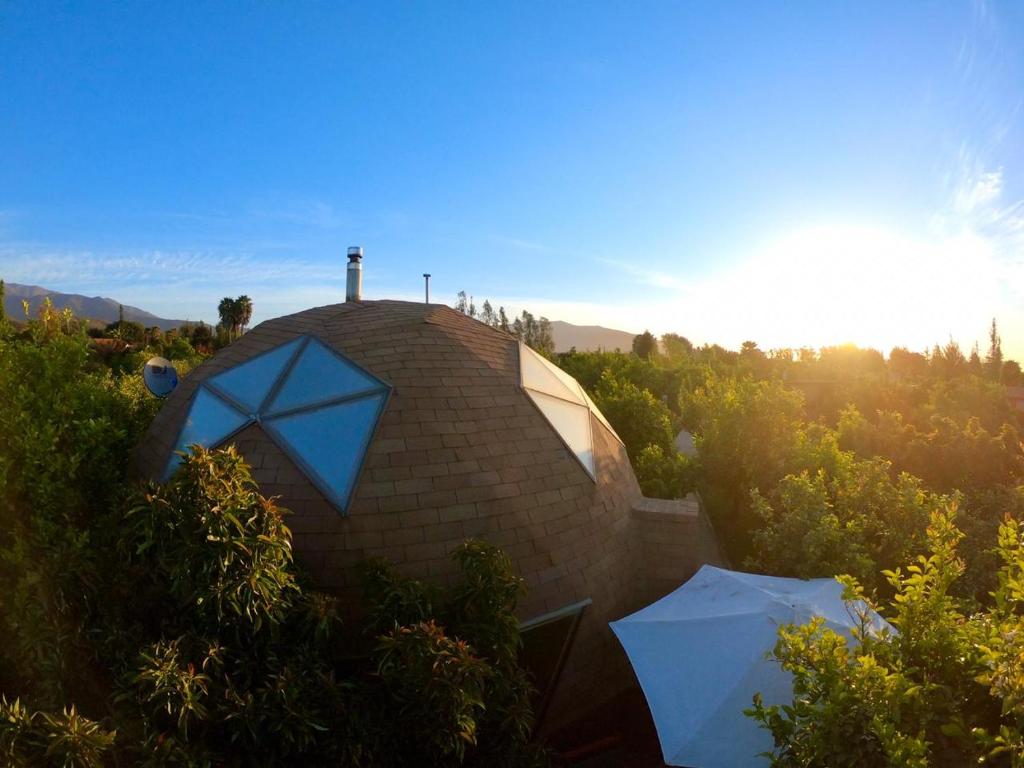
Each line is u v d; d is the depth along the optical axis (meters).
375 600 8.33
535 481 10.95
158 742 5.69
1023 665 5.39
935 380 40.66
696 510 12.69
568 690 11.20
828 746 5.69
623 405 20.58
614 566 11.72
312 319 13.16
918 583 6.84
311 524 9.59
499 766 7.77
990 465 21.55
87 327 11.12
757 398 17.08
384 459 10.06
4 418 9.16
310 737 6.48
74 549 7.41
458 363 11.82
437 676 6.55
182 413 11.92
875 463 14.94
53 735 5.09
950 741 6.21
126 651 6.63
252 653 7.03
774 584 10.91
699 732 8.24
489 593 8.16
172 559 6.57
